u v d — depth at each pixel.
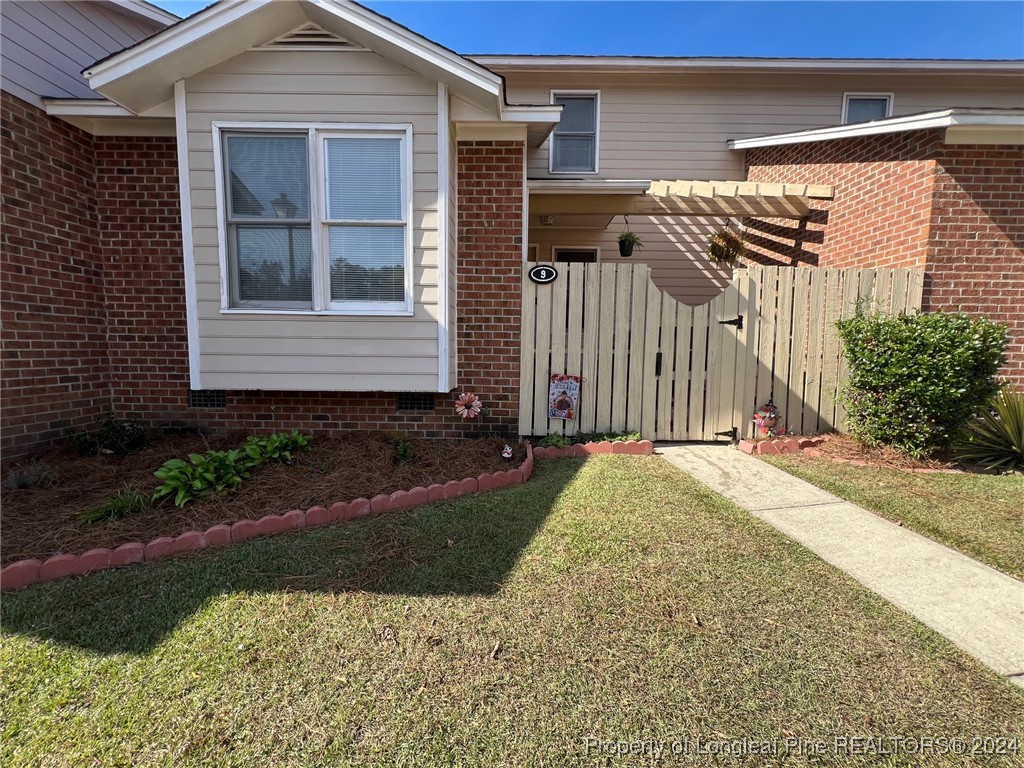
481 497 4.02
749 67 8.55
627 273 5.52
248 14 4.11
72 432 4.87
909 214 5.62
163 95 4.68
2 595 2.67
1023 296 5.46
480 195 5.29
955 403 4.81
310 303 4.84
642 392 5.65
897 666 2.15
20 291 4.33
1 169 4.17
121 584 2.76
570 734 1.82
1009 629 2.39
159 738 1.80
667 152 8.99
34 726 1.85
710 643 2.30
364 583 2.78
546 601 2.62
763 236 8.41
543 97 8.97
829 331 5.66
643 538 3.32
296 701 1.97
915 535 3.40
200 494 3.67
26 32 4.41
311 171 4.65
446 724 1.86
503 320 5.47
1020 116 5.01
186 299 4.93
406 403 5.48
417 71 4.59
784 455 5.28
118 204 5.19
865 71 8.63
